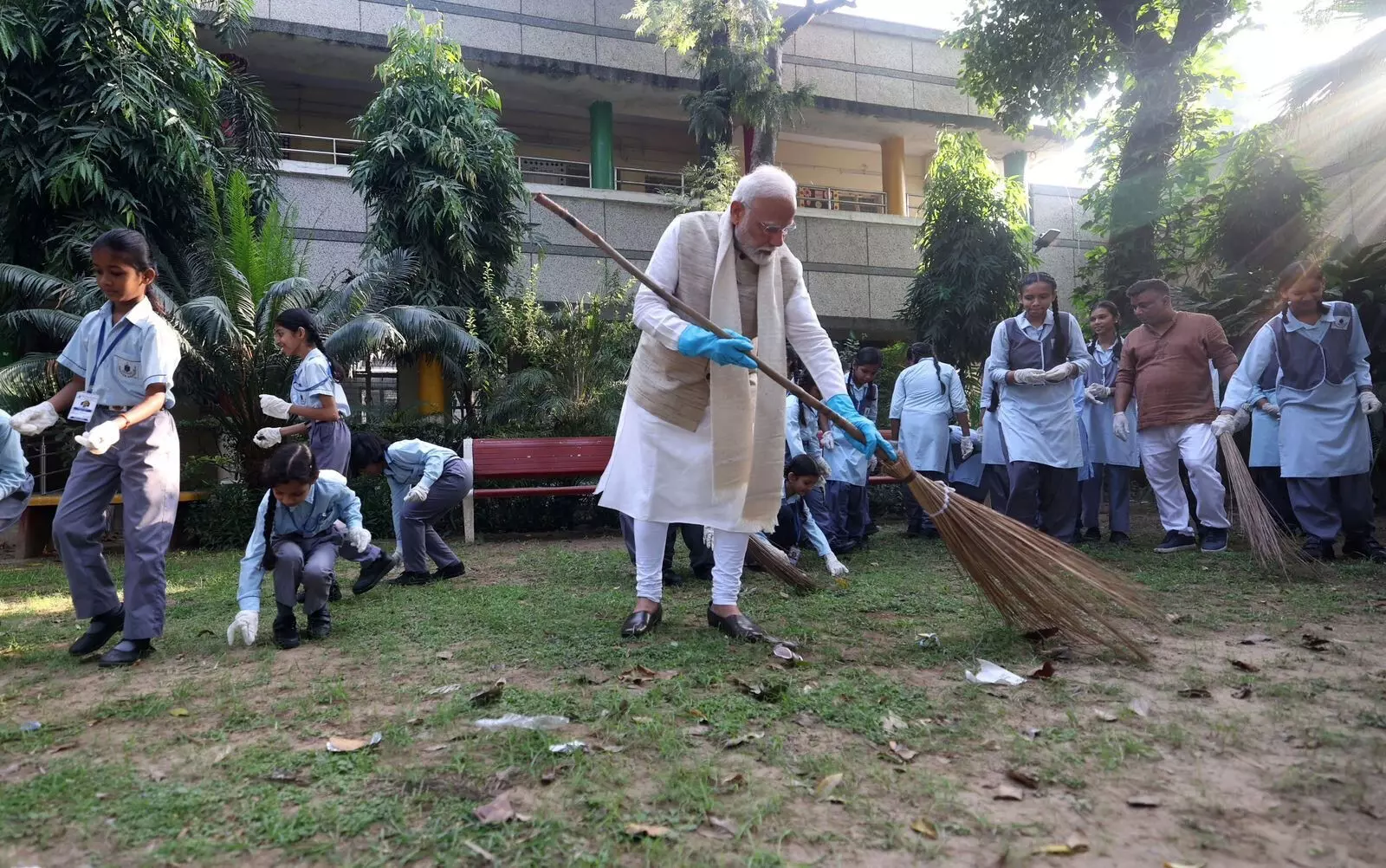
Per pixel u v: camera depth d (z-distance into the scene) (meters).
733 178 12.71
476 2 13.98
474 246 10.80
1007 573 3.45
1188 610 4.16
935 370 7.81
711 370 3.54
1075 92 13.12
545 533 9.32
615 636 3.69
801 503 5.74
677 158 17.73
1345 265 10.10
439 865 1.75
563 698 2.76
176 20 9.19
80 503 3.61
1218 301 10.56
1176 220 12.16
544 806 2.00
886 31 16.77
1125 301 11.66
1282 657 3.29
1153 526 8.55
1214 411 6.27
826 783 2.09
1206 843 1.81
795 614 4.17
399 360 10.85
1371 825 1.89
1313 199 11.59
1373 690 2.83
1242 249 11.79
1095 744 2.36
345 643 3.76
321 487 3.96
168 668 3.43
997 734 2.46
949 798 2.02
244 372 8.48
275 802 2.03
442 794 2.07
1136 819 1.92
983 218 13.33
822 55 16.33
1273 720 2.54
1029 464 6.35
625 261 3.54
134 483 3.60
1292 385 5.70
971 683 2.97
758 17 12.43
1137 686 2.93
